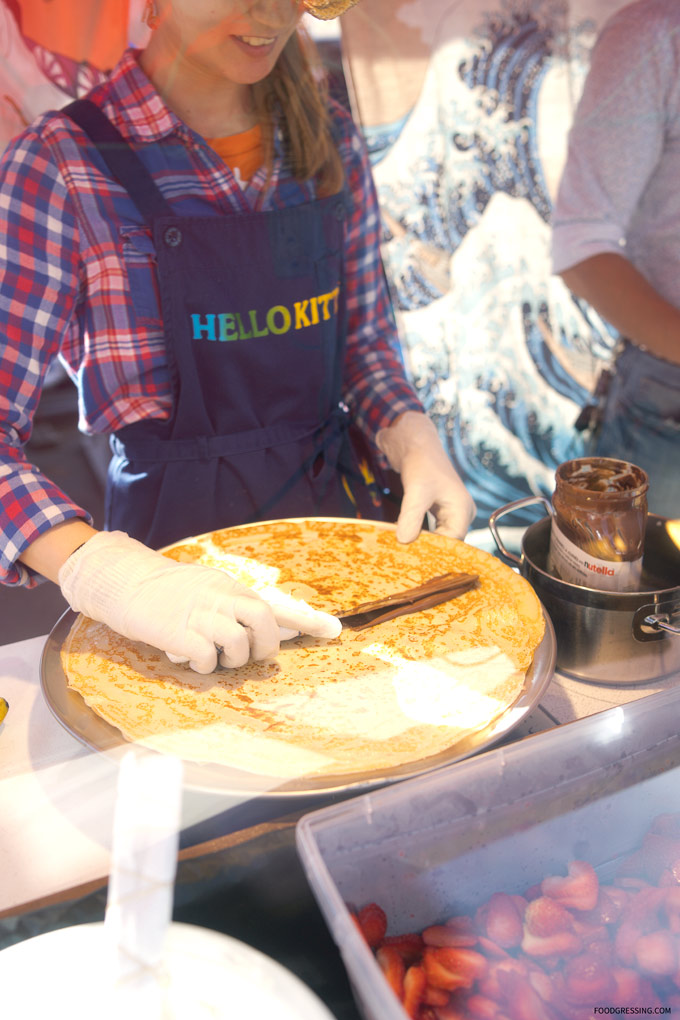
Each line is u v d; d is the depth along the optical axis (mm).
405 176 1041
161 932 453
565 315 1114
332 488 1015
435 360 1144
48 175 830
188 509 944
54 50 796
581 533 700
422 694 648
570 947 487
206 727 604
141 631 684
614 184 932
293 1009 414
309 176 937
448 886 510
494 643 702
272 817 525
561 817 536
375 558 857
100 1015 419
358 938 403
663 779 564
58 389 1250
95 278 884
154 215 864
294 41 889
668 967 476
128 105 833
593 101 923
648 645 697
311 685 665
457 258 1105
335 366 1023
